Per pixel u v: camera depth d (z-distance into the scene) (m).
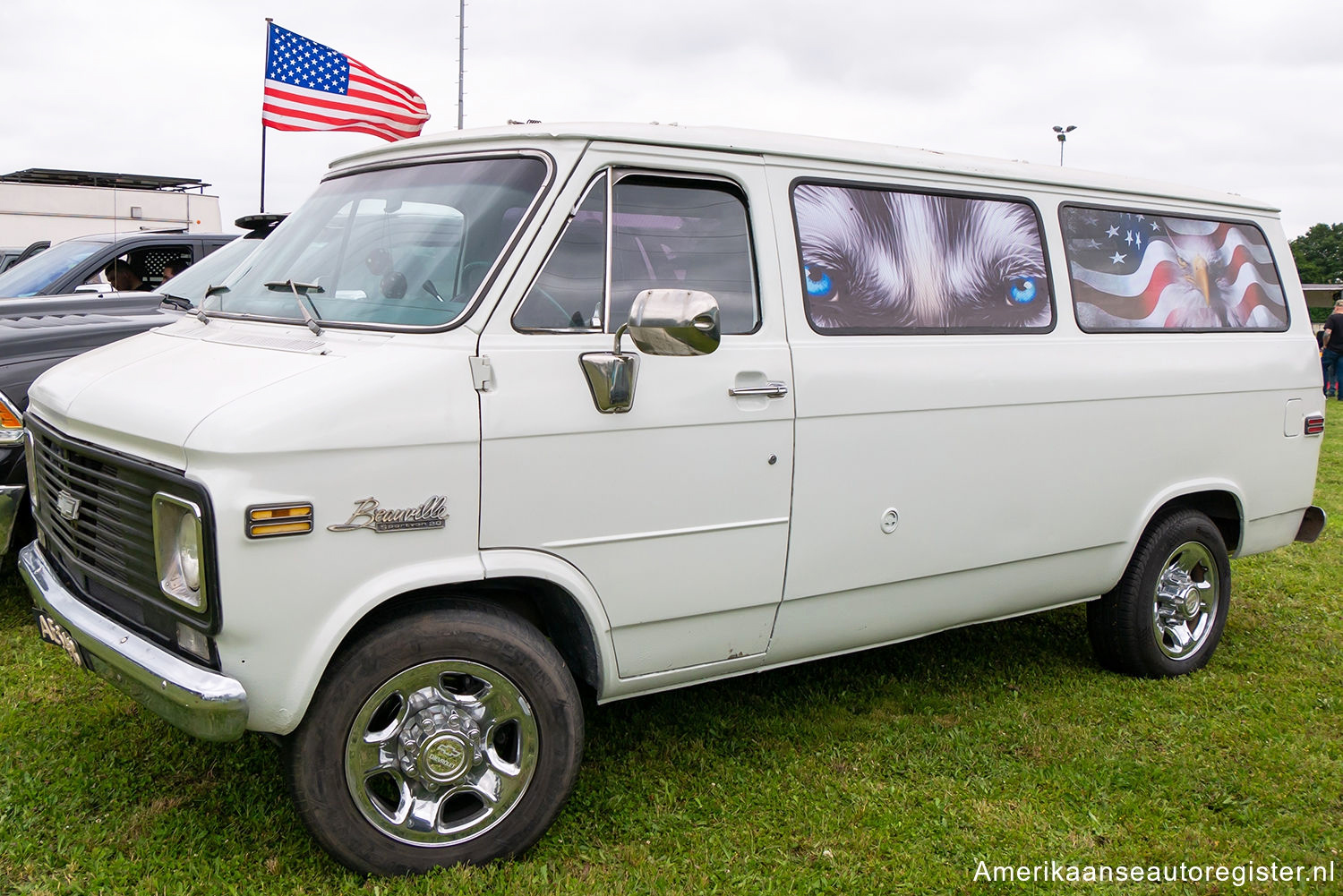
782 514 3.52
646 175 3.31
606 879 3.05
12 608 5.11
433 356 2.90
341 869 3.01
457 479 2.88
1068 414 4.24
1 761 3.58
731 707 4.30
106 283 7.90
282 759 2.84
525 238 3.08
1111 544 4.51
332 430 2.69
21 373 4.89
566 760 3.13
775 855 3.22
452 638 2.92
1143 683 4.73
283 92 9.80
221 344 3.28
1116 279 4.53
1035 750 3.98
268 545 2.63
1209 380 4.70
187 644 2.77
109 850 3.07
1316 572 6.61
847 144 3.84
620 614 3.26
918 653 5.04
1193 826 3.49
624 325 3.02
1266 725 4.26
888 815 3.45
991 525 4.09
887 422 3.73
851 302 3.71
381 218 3.46
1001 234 4.18
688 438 3.29
